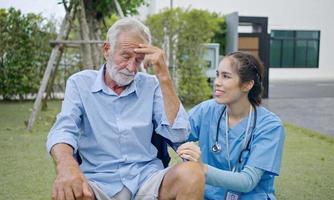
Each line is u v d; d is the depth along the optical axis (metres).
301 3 22.86
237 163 2.74
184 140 2.59
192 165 2.30
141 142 2.59
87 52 7.68
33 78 10.91
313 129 8.18
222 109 2.87
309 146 6.61
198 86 10.70
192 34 10.45
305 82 20.89
